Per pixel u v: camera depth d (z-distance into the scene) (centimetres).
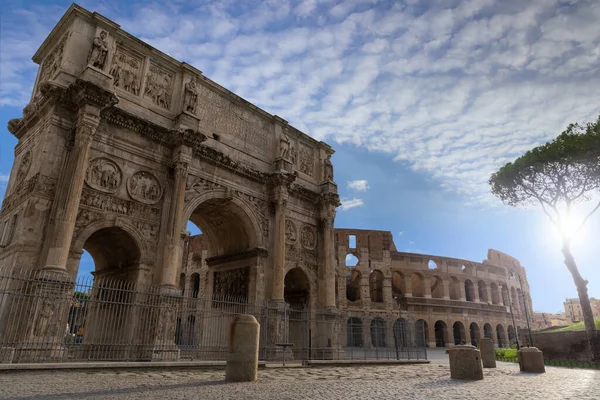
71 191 2266
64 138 2441
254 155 3575
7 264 2244
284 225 3506
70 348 2227
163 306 2477
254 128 3669
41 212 2269
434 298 8138
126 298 2530
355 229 7950
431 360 3753
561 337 3816
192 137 2902
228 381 1549
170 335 2495
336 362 2811
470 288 8788
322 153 4328
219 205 3350
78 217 2394
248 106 3638
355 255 7825
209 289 3703
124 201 2623
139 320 2533
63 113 2466
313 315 3738
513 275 10138
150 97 2958
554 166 3841
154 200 2769
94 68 2483
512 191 4272
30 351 1931
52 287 2069
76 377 1603
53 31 2839
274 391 1305
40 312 2014
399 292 8369
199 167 3100
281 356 3092
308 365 2683
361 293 7544
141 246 2641
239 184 3366
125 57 2894
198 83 3303
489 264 9219
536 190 4109
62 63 2553
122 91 2794
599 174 3553
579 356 3644
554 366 3294
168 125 2977
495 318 8775
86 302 2241
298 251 3762
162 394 1194
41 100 2519
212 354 2989
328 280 3825
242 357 1575
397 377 1920
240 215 3400
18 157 2788
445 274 8369
